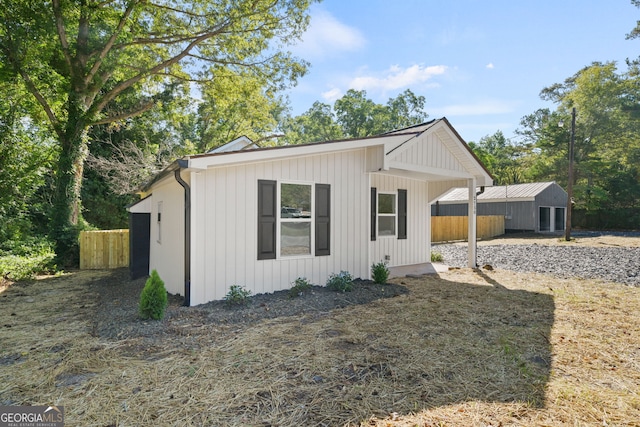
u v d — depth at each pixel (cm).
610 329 438
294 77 1706
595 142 3036
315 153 641
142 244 865
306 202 654
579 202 2856
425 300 588
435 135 872
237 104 1919
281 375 308
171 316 473
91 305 600
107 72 1389
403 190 1041
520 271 924
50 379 304
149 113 2038
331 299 564
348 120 4506
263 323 454
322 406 258
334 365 328
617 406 258
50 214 1292
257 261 592
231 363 332
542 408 256
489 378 303
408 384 292
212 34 1448
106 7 1250
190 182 532
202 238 539
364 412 250
